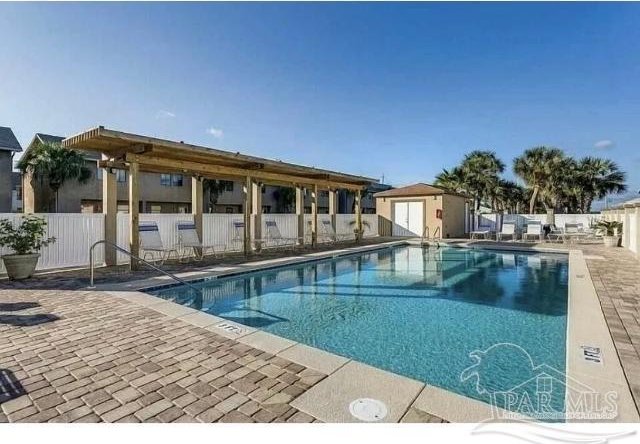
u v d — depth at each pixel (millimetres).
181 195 26781
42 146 19984
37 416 2545
